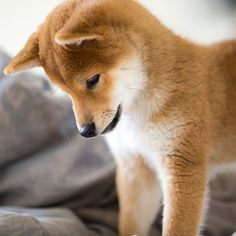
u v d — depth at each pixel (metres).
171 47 0.74
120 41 0.69
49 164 0.87
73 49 0.67
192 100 0.73
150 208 0.84
